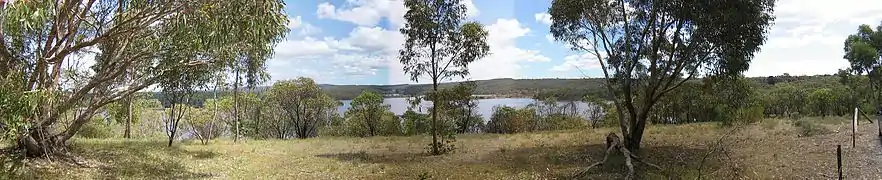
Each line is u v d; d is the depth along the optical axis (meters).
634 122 15.45
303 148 20.00
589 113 33.56
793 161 11.92
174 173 11.81
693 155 13.59
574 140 20.53
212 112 26.88
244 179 11.63
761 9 13.22
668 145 17.02
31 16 6.59
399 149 19.28
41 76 9.05
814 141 15.58
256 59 13.69
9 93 7.86
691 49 13.88
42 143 11.27
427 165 14.24
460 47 16.45
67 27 9.74
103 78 11.11
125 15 9.68
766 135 18.05
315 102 36.91
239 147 20.09
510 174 12.19
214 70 14.70
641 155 14.24
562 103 34.47
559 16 15.80
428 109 18.38
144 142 20.44
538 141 20.83
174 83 15.91
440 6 16.34
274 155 17.05
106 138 24.61
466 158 15.72
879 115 17.69
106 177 10.63
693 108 29.69
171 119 18.48
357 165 14.31
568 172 12.06
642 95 16.23
